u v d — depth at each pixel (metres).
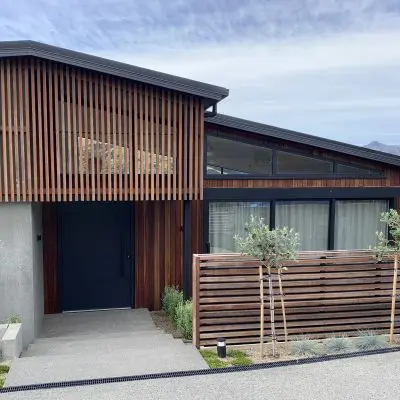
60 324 7.84
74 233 8.58
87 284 8.70
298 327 6.17
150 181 7.33
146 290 8.82
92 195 7.06
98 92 6.98
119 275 8.80
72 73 6.84
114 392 4.45
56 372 4.95
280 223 8.67
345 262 6.26
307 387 4.57
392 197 8.95
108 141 7.08
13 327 5.76
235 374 4.91
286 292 6.12
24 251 6.81
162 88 7.16
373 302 6.38
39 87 6.71
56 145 6.88
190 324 6.51
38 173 6.84
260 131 8.16
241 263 5.94
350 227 8.97
